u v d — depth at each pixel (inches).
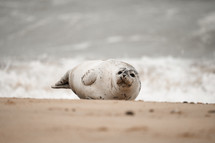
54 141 580.1
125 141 578.9
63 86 1700.3
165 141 584.1
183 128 674.2
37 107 944.9
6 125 694.5
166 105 1046.4
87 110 893.8
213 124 713.6
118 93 1296.8
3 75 2714.1
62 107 946.1
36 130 653.9
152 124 706.8
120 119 761.6
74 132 637.9
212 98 2175.2
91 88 1355.8
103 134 624.1
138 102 1128.2
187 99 2145.7
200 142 584.7
